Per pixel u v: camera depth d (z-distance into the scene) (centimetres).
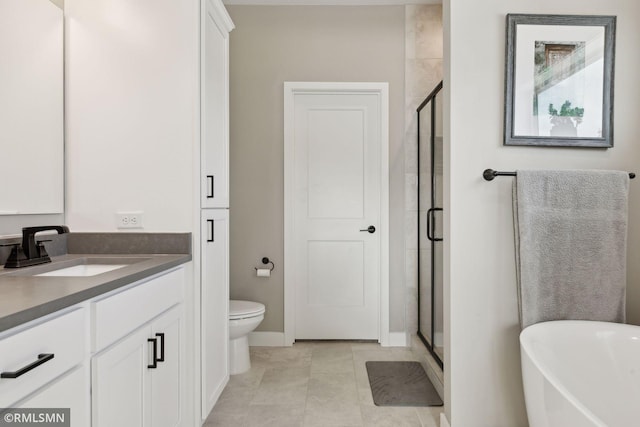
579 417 116
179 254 181
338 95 313
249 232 310
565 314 173
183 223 183
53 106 176
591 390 160
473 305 180
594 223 171
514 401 180
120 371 121
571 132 180
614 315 172
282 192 309
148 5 183
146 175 184
